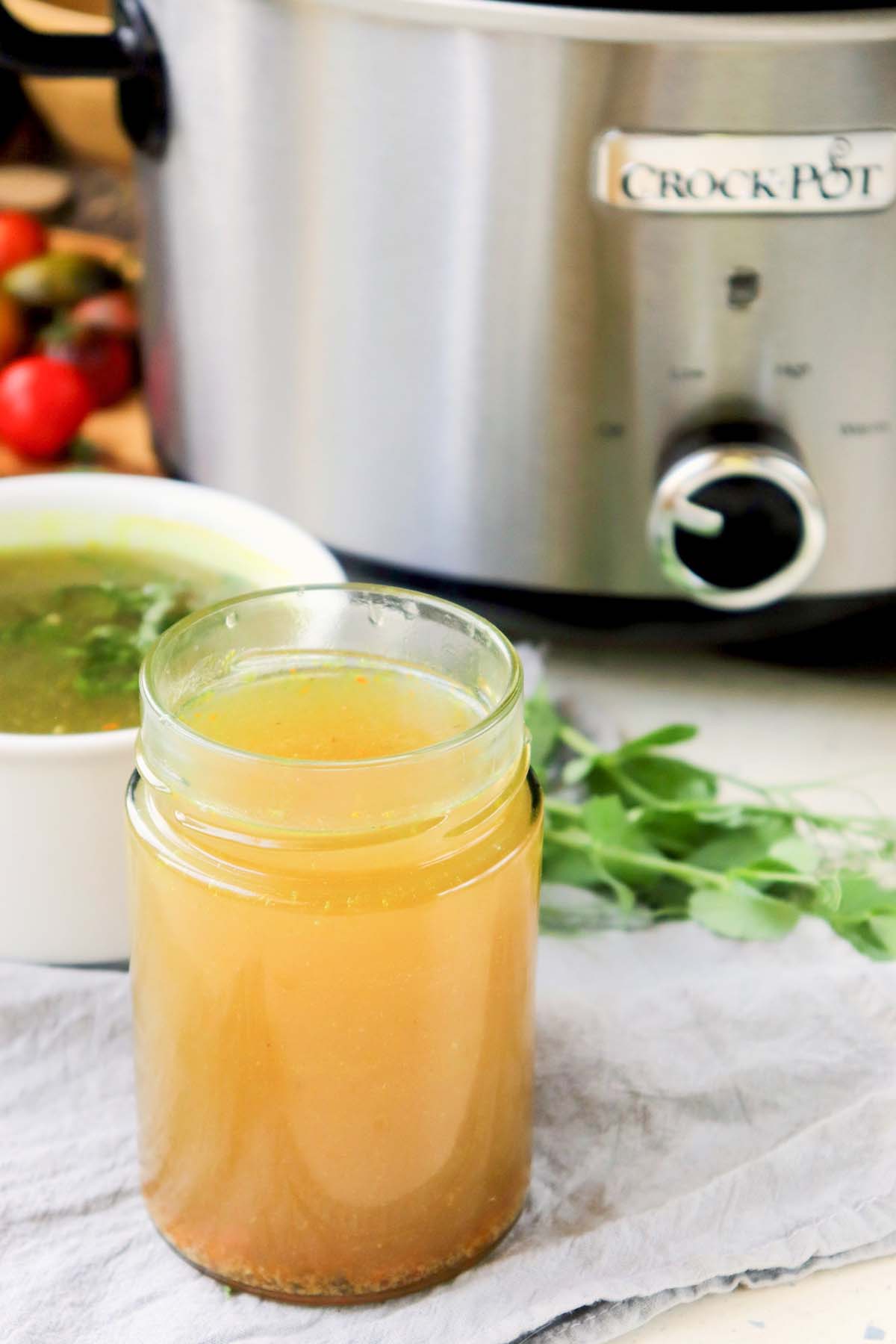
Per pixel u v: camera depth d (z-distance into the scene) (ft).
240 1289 2.08
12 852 2.23
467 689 2.06
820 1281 2.09
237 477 2.71
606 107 2.35
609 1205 2.15
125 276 3.37
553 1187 2.17
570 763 2.52
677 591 2.58
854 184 2.37
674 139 2.35
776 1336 2.05
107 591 2.49
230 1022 2.00
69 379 3.05
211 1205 2.06
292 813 1.94
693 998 2.26
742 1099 2.21
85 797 2.21
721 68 2.32
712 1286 2.07
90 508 2.54
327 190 2.47
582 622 2.62
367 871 1.96
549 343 2.47
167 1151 2.07
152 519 2.54
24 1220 2.13
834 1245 2.09
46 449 3.06
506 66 2.35
